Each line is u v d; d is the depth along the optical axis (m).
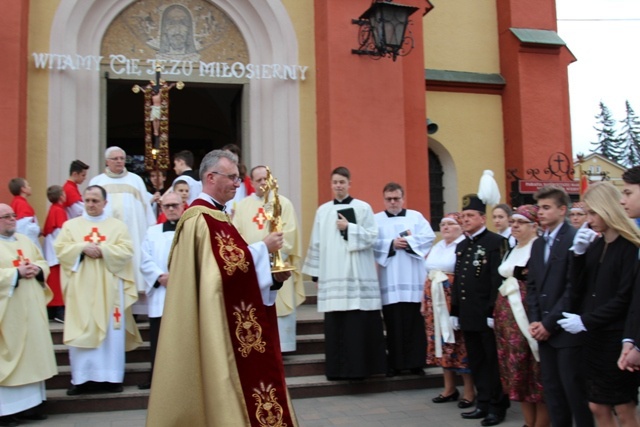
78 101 9.49
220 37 10.26
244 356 3.58
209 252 3.62
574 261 4.28
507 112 12.99
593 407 3.98
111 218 6.78
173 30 10.09
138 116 15.47
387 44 8.88
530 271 4.74
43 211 9.02
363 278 6.92
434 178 12.94
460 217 6.75
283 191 10.06
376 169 9.67
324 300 6.92
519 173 12.62
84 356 6.27
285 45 10.19
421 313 6.87
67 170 9.28
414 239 7.18
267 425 3.53
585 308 4.11
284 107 10.18
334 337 6.89
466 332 5.91
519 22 12.95
